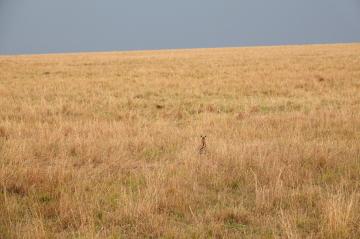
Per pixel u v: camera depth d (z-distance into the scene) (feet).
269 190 29.50
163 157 40.68
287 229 23.44
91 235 22.97
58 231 24.76
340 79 105.70
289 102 75.36
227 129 51.62
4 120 59.67
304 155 38.45
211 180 33.30
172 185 31.12
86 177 33.42
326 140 45.34
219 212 26.84
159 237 23.84
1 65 180.86
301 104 72.74
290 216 25.46
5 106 72.49
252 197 30.22
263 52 255.29
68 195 29.07
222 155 38.45
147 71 139.33
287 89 90.89
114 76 126.21
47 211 27.02
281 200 28.22
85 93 89.20
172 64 171.83
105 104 74.79
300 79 107.04
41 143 44.24
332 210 25.14
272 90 90.74
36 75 133.28
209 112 67.62
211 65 159.22
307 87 94.48
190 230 24.53
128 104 75.82
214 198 29.73
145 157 41.11
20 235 23.16
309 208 27.43
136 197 29.35
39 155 41.57
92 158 39.81
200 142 44.24
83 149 42.01
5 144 44.34
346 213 24.61
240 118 61.31
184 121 61.05
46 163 39.29
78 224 25.03
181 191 29.76
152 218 25.53
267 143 43.73
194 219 26.04
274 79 108.27
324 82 101.30
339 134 48.37
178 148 43.83
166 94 88.53
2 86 102.63
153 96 85.56
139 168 37.76
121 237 24.02
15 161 37.50
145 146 44.52
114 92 90.74
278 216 26.09
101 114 65.92
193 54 264.52
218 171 35.04
